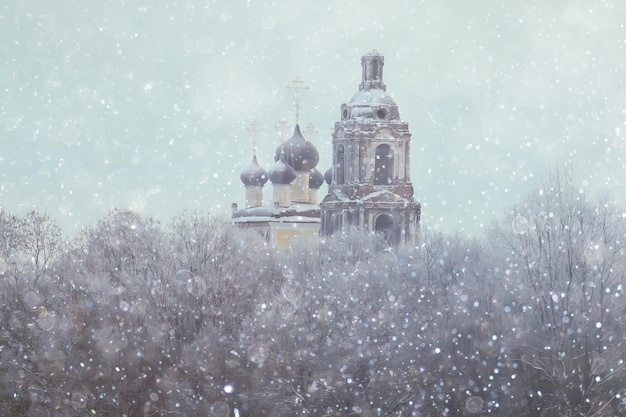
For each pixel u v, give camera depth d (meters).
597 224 56.09
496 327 51.22
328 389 47.00
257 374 48.75
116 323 53.94
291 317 49.88
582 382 46.94
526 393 48.78
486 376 49.97
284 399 47.25
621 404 46.59
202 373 50.12
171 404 49.16
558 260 53.03
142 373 52.06
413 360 49.19
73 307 56.00
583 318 48.44
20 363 53.75
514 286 55.16
